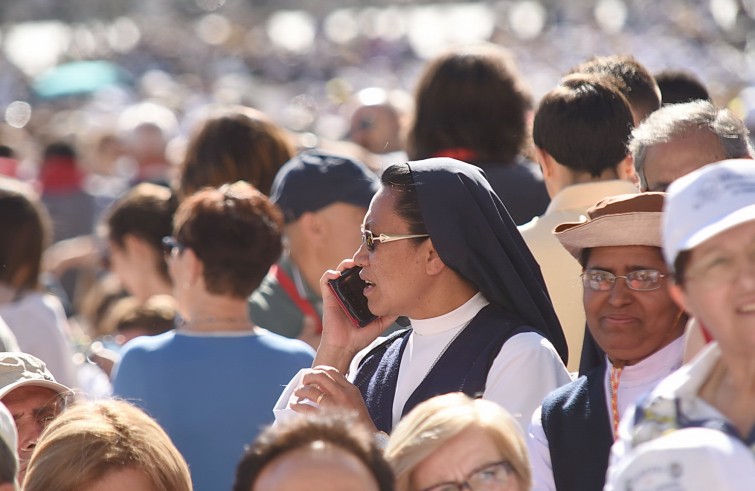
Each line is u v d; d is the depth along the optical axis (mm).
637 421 9492
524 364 13516
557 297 16328
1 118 114062
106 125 68875
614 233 12758
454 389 13672
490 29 197375
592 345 14164
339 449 9992
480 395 13578
